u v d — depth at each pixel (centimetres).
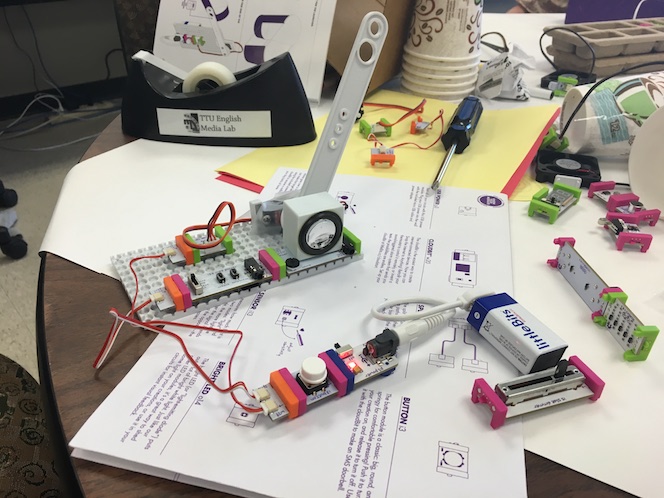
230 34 101
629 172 75
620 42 114
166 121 86
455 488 38
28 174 203
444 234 66
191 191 74
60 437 41
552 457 40
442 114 99
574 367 47
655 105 81
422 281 58
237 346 49
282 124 85
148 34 128
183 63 105
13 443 67
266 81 82
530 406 43
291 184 76
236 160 82
